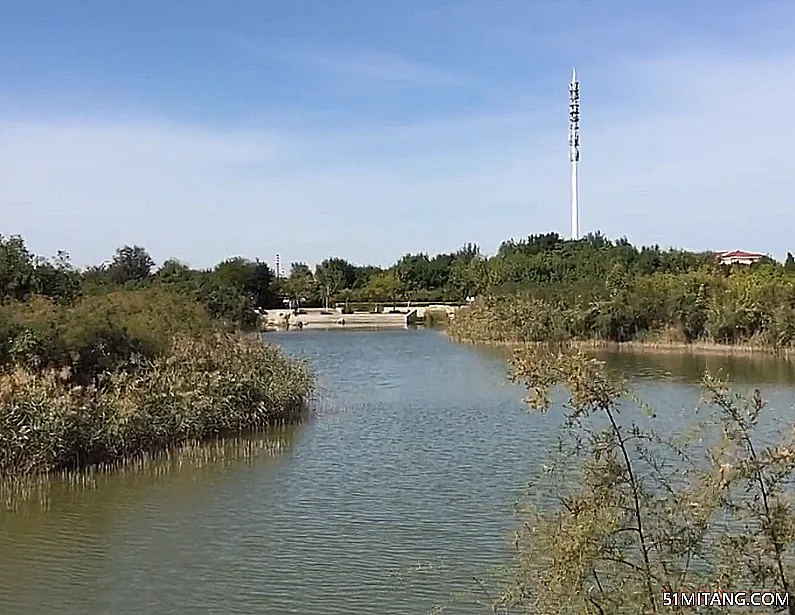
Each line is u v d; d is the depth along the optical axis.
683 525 8.07
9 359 26.14
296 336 79.56
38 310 28.52
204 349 30.69
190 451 25.69
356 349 65.56
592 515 8.13
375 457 25.47
